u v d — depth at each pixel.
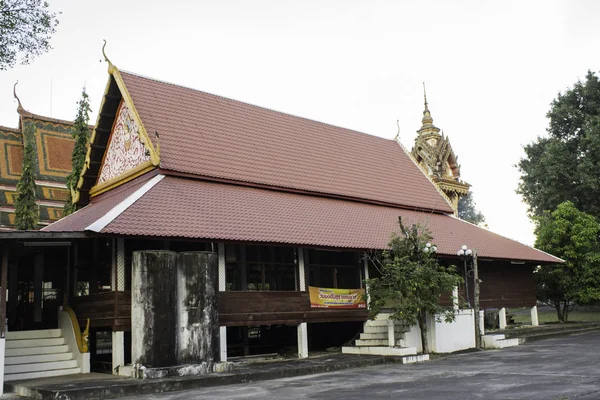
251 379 15.06
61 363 16.66
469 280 27.00
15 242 14.52
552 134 46.78
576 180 42.91
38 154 31.86
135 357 14.78
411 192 29.70
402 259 19.67
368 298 21.70
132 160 20.89
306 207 22.61
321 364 16.98
